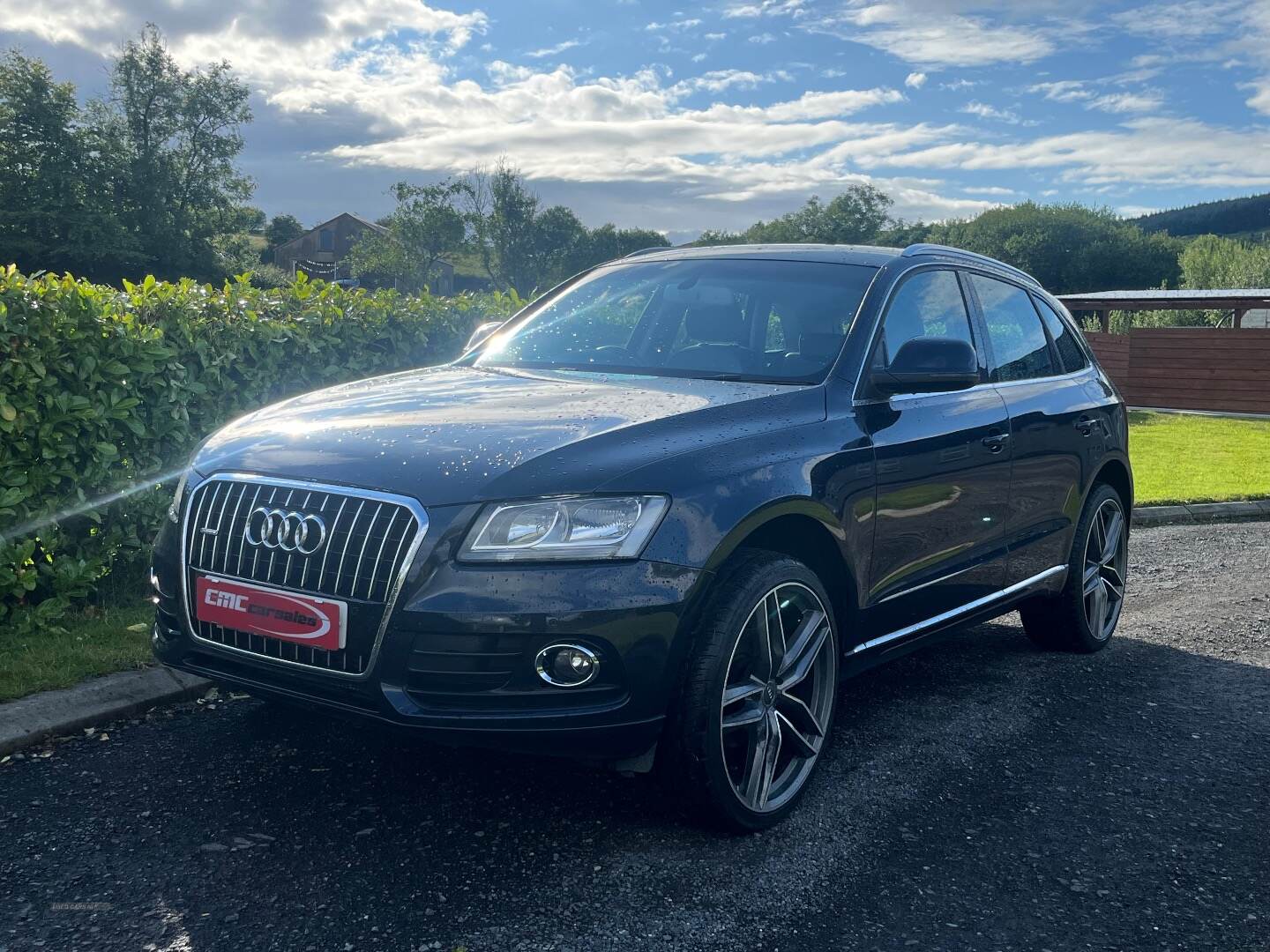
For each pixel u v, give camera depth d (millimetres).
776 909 2869
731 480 3188
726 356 4027
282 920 2729
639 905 2859
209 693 4340
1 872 2932
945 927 2812
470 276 94875
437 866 3033
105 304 5414
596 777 3658
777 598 3340
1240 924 2881
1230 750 4168
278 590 3078
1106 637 5594
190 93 76125
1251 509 9969
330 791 3498
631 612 2928
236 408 6117
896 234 95062
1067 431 5035
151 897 2820
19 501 4926
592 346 4336
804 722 3547
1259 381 21328
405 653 2906
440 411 3459
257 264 82062
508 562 2898
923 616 4148
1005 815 3518
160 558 3424
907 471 3861
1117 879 3111
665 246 5148
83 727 3955
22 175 73250
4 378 4910
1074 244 102062
